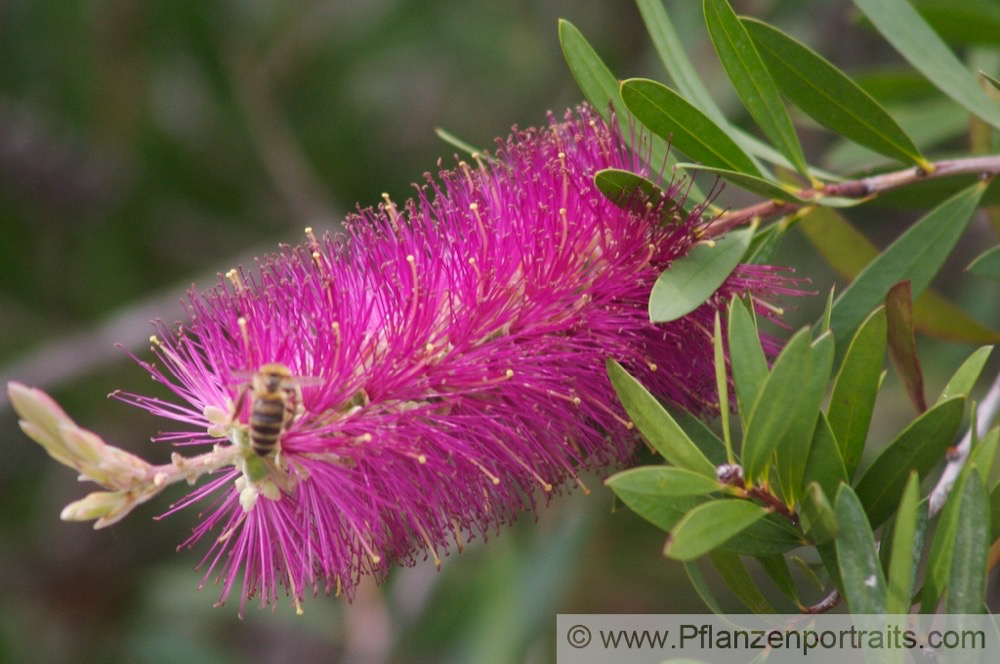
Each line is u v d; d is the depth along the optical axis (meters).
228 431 0.44
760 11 0.63
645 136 0.46
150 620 0.69
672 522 0.42
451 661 0.57
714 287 0.45
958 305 0.62
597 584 0.60
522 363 0.45
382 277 0.45
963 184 0.49
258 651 0.72
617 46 0.70
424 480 0.45
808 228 0.49
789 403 0.42
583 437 0.46
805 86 0.46
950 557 0.41
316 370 0.44
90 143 0.71
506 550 0.56
